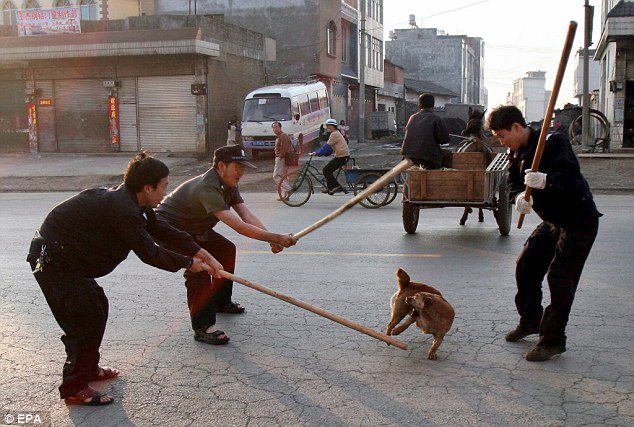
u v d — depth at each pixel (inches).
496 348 187.0
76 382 154.0
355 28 1723.7
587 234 171.2
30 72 1088.2
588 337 193.6
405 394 156.7
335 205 537.3
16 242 374.0
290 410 149.6
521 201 169.9
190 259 163.8
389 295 244.7
